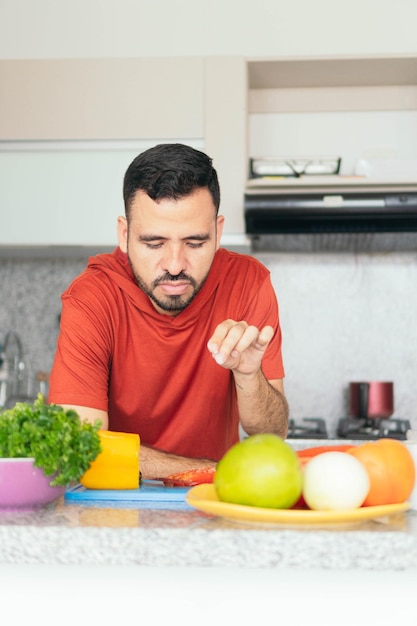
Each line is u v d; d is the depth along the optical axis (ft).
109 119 9.16
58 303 10.37
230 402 5.50
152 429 5.34
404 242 9.79
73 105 9.19
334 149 10.10
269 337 3.82
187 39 9.32
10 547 2.70
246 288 5.36
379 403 9.30
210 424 5.35
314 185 8.91
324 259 10.21
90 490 3.62
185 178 4.18
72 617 2.99
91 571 2.99
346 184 8.85
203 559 2.64
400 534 2.62
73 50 9.36
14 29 9.41
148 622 2.96
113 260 5.32
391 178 8.84
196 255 4.36
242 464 2.84
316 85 10.07
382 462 3.00
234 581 2.95
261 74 9.66
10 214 9.23
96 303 5.02
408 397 10.00
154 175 4.19
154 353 5.14
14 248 9.45
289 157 10.10
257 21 9.29
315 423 9.95
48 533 2.69
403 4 9.22
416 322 10.08
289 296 10.20
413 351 10.04
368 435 8.98
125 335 5.12
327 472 2.80
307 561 2.60
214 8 9.32
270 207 8.81
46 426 3.13
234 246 9.34
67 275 10.41
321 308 10.17
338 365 10.10
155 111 9.14
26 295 10.42
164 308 4.55
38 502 3.14
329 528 2.77
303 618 2.92
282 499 2.82
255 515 2.68
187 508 3.25
